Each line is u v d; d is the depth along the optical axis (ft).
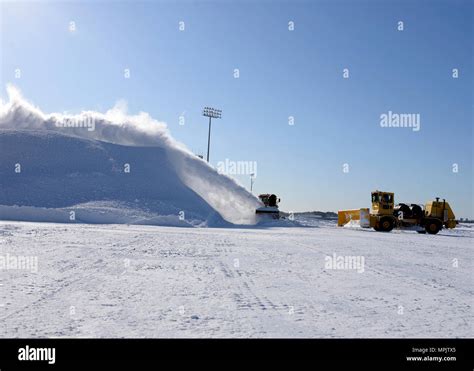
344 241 78.18
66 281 29.63
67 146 186.91
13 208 125.70
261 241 71.36
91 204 148.36
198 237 75.10
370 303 25.59
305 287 30.30
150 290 27.71
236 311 22.82
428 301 26.53
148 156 192.65
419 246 72.95
